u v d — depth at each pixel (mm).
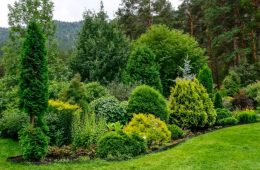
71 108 11961
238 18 35594
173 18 44469
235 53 34219
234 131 12805
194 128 13922
